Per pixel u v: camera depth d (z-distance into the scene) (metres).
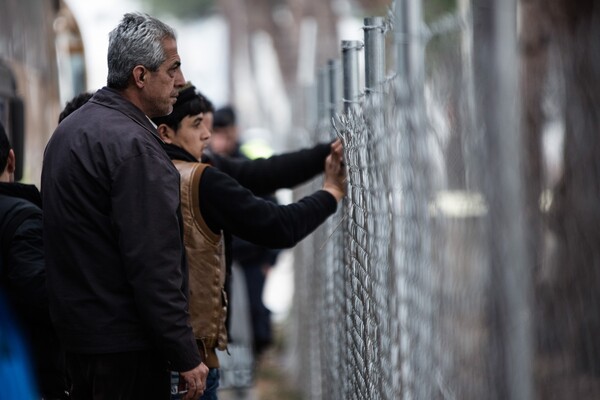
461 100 3.83
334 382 9.75
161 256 6.55
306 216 7.73
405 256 4.95
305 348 15.01
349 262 7.72
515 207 3.44
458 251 3.84
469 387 3.68
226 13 80.00
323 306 11.11
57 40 18.22
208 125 9.19
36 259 7.38
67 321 6.79
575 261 3.28
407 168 4.80
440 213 4.10
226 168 9.16
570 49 3.31
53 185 6.84
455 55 3.94
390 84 5.51
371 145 6.38
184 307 6.65
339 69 9.55
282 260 28.48
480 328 3.58
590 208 3.25
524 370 3.38
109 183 6.67
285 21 65.44
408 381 4.96
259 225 7.58
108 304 6.70
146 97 7.07
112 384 6.79
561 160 3.34
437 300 4.13
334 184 8.04
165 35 7.07
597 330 3.23
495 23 3.47
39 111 15.57
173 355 6.62
